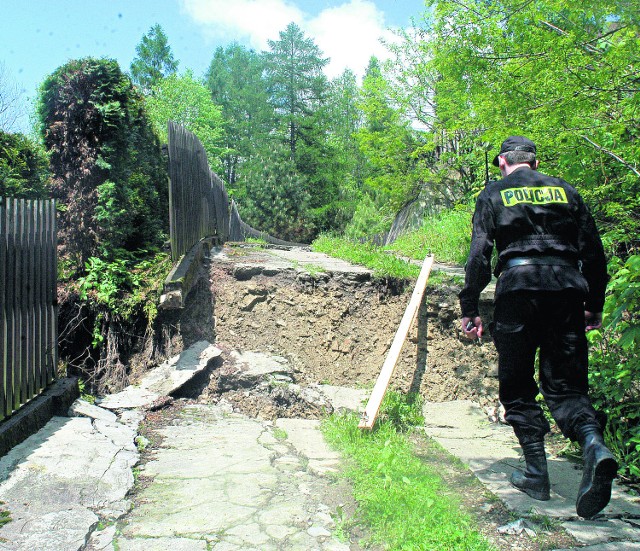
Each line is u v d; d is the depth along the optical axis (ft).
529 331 10.15
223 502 10.09
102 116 19.42
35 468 10.73
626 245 16.44
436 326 18.93
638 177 14.42
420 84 57.88
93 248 19.79
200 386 16.90
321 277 20.27
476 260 10.54
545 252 10.07
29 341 13.48
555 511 9.95
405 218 62.23
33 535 8.50
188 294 19.45
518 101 16.37
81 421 13.80
